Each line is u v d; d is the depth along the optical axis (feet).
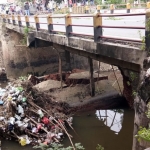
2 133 28.04
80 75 45.91
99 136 30.35
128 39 20.47
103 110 38.04
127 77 33.76
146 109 15.56
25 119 29.17
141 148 15.71
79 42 28.55
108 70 65.51
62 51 66.64
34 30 45.52
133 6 65.62
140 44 19.25
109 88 41.14
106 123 33.78
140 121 16.24
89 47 26.45
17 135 27.84
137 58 18.92
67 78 45.16
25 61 68.69
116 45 21.63
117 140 29.17
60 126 29.55
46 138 27.35
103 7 75.61
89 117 35.60
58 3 102.73
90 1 92.79
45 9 96.17
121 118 35.37
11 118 28.48
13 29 63.57
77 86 42.68
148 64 16.56
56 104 35.22
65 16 30.89
